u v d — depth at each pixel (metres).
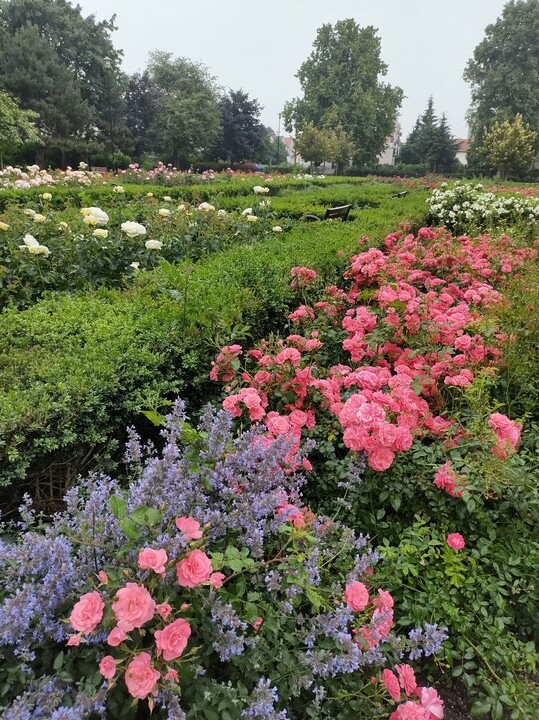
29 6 30.17
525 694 1.59
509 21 40.03
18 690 1.21
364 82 42.12
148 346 2.52
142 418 2.38
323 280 4.04
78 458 2.12
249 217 5.77
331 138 34.34
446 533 2.01
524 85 38.84
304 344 2.71
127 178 14.97
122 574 1.27
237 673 1.39
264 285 3.66
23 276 3.83
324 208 8.10
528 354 2.95
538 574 1.89
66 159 27.86
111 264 4.21
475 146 41.09
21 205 7.30
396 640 1.54
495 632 1.72
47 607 1.26
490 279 4.49
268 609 1.43
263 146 41.38
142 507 1.32
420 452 2.09
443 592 1.79
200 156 36.12
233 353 2.45
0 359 2.31
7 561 1.36
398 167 42.38
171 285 3.43
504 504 2.01
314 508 2.15
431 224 8.84
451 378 2.48
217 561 1.35
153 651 1.22
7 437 1.83
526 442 2.50
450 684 1.79
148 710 1.31
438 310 3.32
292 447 1.88
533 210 7.79
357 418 1.91
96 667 1.23
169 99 32.19
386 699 1.50
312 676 1.43
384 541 1.90
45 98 27.03
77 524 1.52
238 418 2.23
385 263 3.99
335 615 1.47
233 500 1.66
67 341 2.55
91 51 31.34
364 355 2.90
